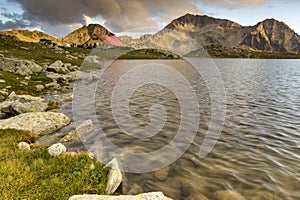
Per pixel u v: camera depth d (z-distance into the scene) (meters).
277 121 17.64
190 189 8.54
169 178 9.33
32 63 44.31
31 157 9.74
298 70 81.44
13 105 17.61
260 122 17.34
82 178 8.15
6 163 8.63
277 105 23.66
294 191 8.38
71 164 9.18
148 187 8.62
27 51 77.75
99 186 7.97
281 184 8.85
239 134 14.69
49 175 8.23
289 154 11.61
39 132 14.49
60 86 34.41
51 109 21.02
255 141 13.47
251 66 101.69
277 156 11.41
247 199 7.91
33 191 7.12
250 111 20.83
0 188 7.01
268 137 14.11
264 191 8.39
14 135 12.85
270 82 44.84
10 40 99.50
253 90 34.34
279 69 85.69
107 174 8.91
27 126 14.45
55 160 9.45
